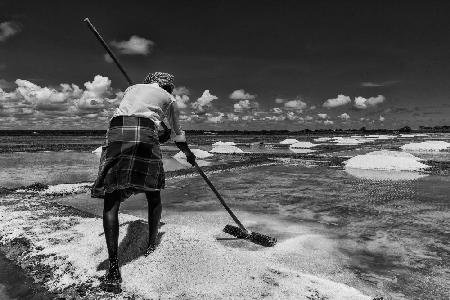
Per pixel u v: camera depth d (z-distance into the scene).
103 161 1.92
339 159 10.65
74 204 4.29
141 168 1.91
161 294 1.81
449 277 2.16
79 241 2.54
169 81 2.21
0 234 2.83
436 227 3.27
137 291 1.84
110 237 1.88
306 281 1.98
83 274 2.05
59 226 2.99
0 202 4.16
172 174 7.11
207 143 24.59
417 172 7.66
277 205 4.25
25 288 1.95
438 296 1.91
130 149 1.90
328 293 1.84
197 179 6.50
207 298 1.77
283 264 2.31
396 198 4.70
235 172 7.63
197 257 2.12
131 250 2.21
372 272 2.22
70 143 24.28
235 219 2.87
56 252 2.39
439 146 16.62
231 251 2.37
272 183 6.06
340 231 3.14
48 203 4.08
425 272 2.23
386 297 1.89
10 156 12.54
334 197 4.77
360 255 2.53
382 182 6.20
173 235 2.37
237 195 4.93
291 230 3.16
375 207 4.14
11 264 2.28
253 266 2.15
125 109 1.98
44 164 9.69
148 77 2.25
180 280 1.93
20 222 3.13
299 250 2.61
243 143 24.80
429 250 2.64
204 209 4.02
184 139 2.28
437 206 4.18
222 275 1.98
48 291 1.91
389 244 2.78
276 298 1.78
